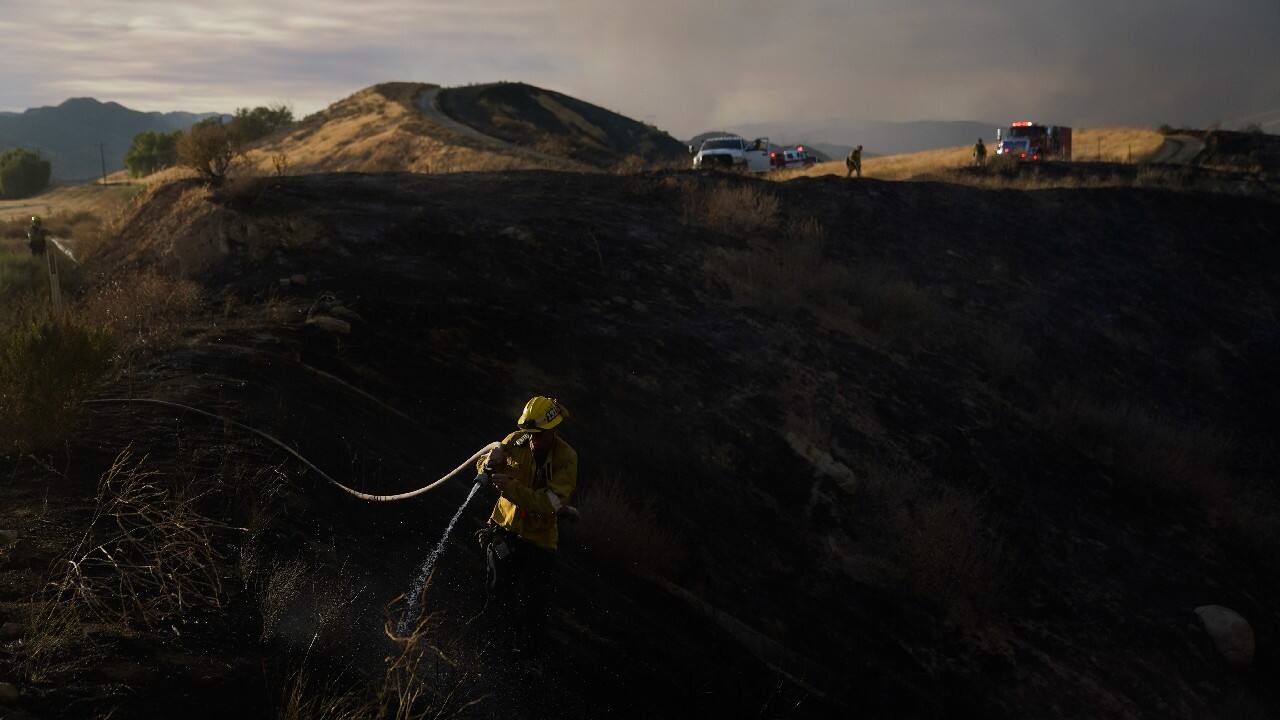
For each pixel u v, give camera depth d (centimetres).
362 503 621
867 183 2372
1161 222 2522
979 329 1816
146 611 404
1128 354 1942
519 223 1675
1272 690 1070
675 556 903
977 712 909
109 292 1145
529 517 502
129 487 477
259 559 482
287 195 1677
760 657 776
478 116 6688
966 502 1198
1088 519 1303
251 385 786
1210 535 1353
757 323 1527
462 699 436
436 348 1134
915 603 1027
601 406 1160
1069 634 1061
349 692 398
